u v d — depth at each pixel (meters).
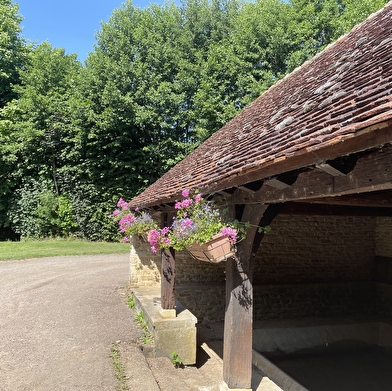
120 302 8.30
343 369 8.00
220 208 3.83
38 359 5.01
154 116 18.12
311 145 2.03
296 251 10.02
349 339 9.27
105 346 5.59
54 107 18.52
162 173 19.27
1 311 7.24
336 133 1.89
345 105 2.51
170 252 6.50
